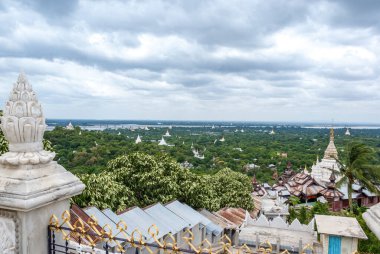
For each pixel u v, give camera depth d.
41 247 4.44
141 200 23.27
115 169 24.06
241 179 35.31
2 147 12.23
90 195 18.77
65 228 4.46
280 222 23.89
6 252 4.34
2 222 4.38
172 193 23.34
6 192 4.21
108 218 15.87
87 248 5.37
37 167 4.52
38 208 4.40
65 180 4.74
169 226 18.48
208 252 3.90
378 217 4.41
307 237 21.73
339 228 15.57
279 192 51.09
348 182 33.47
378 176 32.00
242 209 29.05
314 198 49.03
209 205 25.66
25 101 4.49
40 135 4.66
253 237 22.00
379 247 15.17
